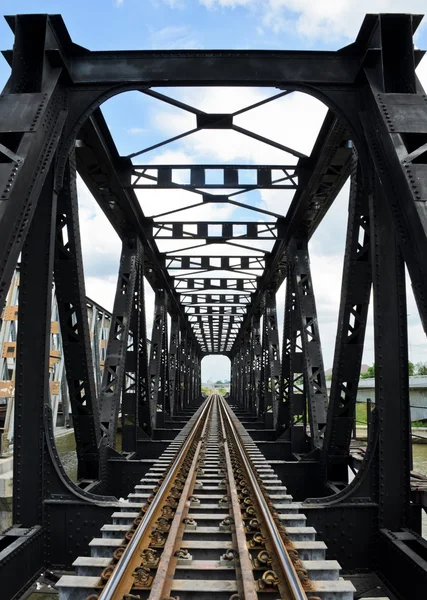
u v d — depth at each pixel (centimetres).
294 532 514
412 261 499
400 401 600
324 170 983
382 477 590
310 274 1278
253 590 347
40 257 618
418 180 496
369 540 593
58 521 607
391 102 575
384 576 561
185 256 1848
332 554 590
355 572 586
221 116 882
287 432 1366
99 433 818
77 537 603
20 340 609
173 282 2247
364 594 559
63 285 728
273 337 2056
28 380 608
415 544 542
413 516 648
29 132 547
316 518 603
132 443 1263
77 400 786
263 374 2275
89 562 430
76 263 724
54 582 580
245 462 885
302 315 1209
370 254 693
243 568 386
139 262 1338
